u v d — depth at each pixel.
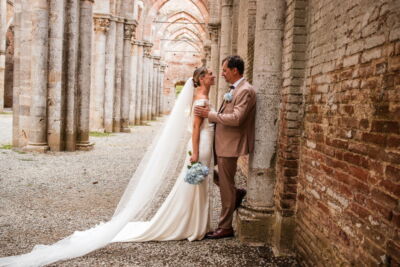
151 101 30.80
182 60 47.53
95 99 16.56
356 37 2.63
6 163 8.33
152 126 23.83
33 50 9.79
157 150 4.32
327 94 3.11
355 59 2.63
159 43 33.94
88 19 10.79
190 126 4.36
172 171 4.34
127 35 17.56
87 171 8.08
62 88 10.29
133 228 4.32
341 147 2.80
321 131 3.22
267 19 4.05
